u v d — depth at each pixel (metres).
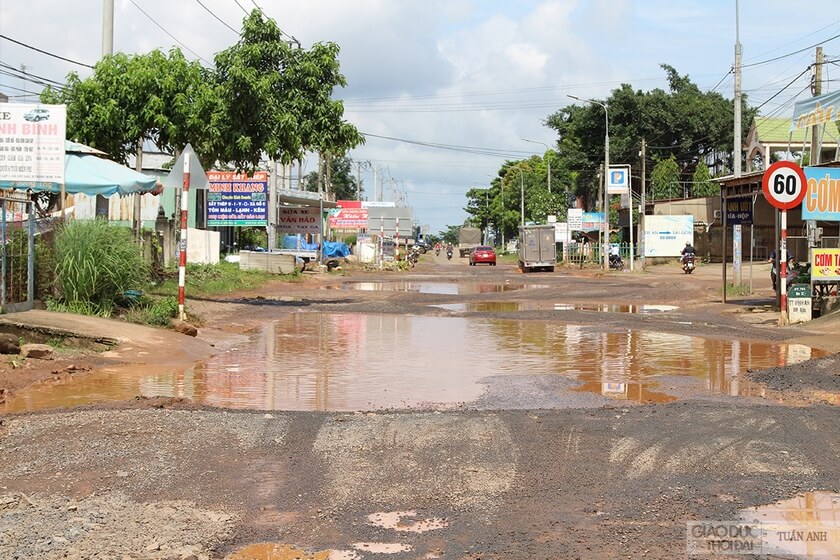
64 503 5.53
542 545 4.95
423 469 6.42
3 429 7.34
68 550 4.71
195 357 12.77
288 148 21.38
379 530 5.19
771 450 6.96
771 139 48.06
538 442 7.20
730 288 29.05
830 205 17.98
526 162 106.62
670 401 9.44
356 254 59.19
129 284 15.23
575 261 65.69
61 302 14.62
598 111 70.50
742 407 8.78
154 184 20.25
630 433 7.53
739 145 37.91
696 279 38.47
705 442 7.21
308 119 21.72
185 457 6.64
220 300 23.09
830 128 41.38
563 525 5.27
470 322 19.06
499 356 13.35
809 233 21.33
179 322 14.75
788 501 5.74
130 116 22.98
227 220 40.12
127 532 5.02
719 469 6.45
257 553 4.82
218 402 9.16
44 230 15.00
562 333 16.83
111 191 18.80
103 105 22.92
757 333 16.62
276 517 5.39
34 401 8.90
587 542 4.98
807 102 23.69
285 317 20.08
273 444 7.09
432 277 42.78
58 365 10.95
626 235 67.50
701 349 14.27
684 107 68.56
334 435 7.39
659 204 57.50
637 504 5.66
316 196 57.72
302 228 48.06
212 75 22.73
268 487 5.97
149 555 4.68
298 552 4.84
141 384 10.19
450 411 8.59
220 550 4.86
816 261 17.95
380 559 4.74
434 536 5.09
